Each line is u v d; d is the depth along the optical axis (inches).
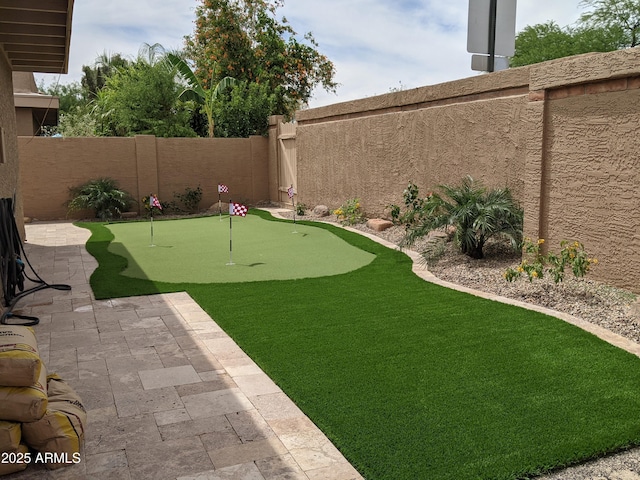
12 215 282.5
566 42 1040.2
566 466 122.1
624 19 1019.3
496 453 125.6
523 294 253.6
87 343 206.1
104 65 1304.1
